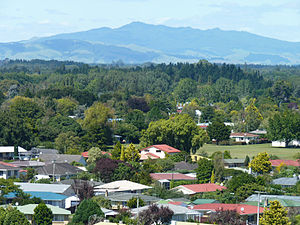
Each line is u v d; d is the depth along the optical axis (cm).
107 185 10338
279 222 7825
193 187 10894
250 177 10950
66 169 12712
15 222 7712
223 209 8612
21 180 11956
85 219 8106
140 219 7600
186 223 7575
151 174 12369
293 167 13800
